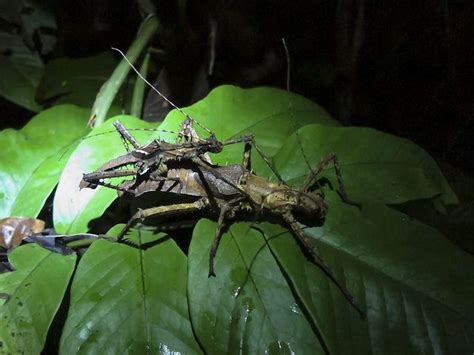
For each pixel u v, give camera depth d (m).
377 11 0.22
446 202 0.16
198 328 0.12
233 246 0.14
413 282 0.13
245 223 0.15
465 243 0.17
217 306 0.13
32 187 0.16
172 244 0.14
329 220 0.14
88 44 0.26
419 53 0.23
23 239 0.15
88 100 0.22
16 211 0.16
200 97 0.24
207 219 0.14
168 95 0.24
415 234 0.14
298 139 0.16
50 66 0.23
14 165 0.17
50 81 0.23
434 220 0.18
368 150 0.16
